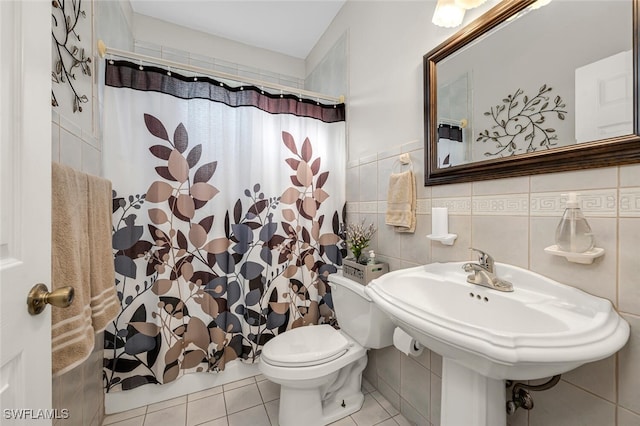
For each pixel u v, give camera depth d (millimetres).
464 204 1059
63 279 768
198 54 2168
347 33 1865
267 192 1747
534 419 840
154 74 1480
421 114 1262
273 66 2449
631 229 642
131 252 1433
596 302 670
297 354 1289
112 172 1387
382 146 1527
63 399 954
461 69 1071
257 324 1700
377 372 1597
